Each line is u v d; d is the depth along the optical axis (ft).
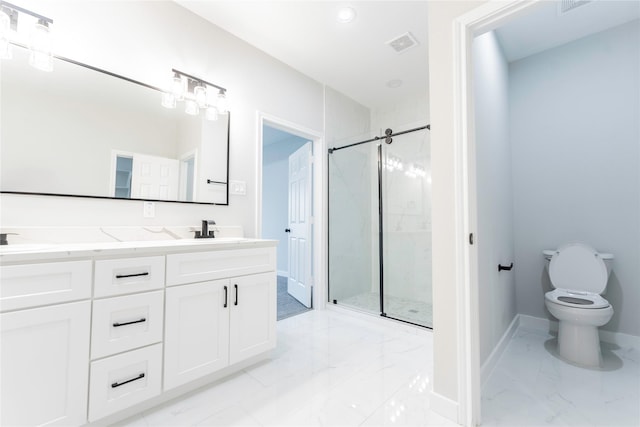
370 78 9.99
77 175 5.13
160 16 6.32
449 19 4.45
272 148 17.13
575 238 7.86
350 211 11.07
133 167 5.81
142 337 4.26
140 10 6.04
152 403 4.52
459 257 4.24
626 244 7.13
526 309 8.63
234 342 5.44
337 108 10.93
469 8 4.24
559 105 8.18
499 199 6.98
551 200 8.26
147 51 6.10
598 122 7.59
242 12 6.84
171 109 6.40
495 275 6.36
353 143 10.96
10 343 3.26
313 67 9.27
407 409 4.52
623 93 7.27
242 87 7.80
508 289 7.67
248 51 8.00
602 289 6.84
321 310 9.96
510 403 4.75
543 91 8.45
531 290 8.55
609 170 7.41
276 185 16.80
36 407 3.41
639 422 4.27
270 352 6.34
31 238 4.62
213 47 7.22
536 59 8.59
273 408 4.54
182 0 6.47
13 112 4.59
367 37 7.76
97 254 3.89
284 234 16.26
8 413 3.25
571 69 8.02
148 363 4.31
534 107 8.59
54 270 3.55
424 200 9.50
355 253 11.10
